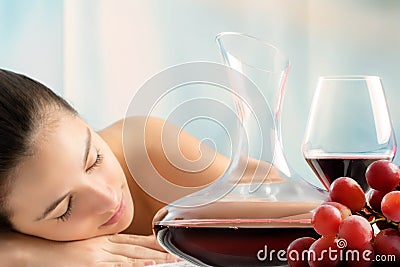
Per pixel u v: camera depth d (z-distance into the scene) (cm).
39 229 159
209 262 100
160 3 368
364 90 108
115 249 165
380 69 368
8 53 364
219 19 368
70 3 364
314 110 111
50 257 160
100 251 164
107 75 368
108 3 367
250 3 368
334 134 109
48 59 365
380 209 92
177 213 101
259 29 369
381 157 108
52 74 365
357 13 367
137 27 368
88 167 157
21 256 160
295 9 368
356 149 108
